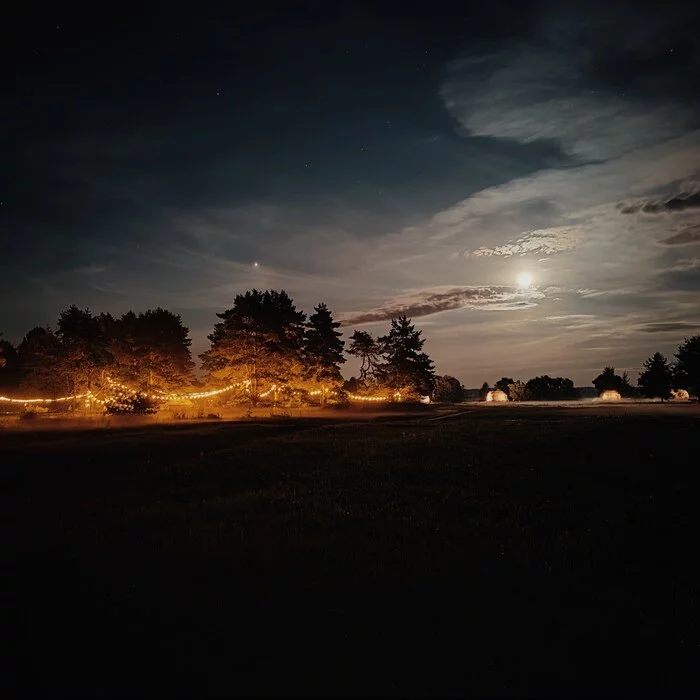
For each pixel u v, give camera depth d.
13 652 6.60
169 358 54.59
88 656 6.48
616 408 52.25
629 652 6.80
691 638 7.23
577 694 5.89
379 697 5.66
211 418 40.47
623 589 8.98
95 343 46.06
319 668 6.20
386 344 66.00
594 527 12.43
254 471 19.78
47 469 20.16
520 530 12.20
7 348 74.12
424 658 6.49
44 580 9.05
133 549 10.88
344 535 11.79
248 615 7.61
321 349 58.06
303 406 54.34
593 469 18.28
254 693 5.70
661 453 20.16
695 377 58.66
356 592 8.51
